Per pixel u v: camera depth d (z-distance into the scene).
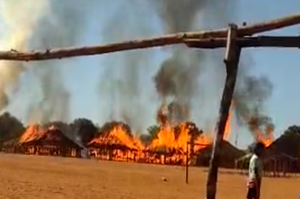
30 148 98.25
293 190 37.44
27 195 19.34
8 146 100.12
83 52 7.90
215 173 7.00
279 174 70.25
